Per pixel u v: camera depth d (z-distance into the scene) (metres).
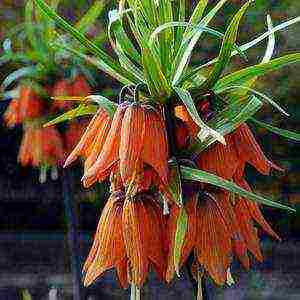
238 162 0.76
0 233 2.86
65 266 2.72
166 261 0.75
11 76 1.48
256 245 0.77
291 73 2.45
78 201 2.78
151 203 0.75
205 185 0.75
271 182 2.67
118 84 2.28
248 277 2.46
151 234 0.75
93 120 0.77
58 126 1.55
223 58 0.73
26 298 1.13
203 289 0.77
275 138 2.61
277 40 2.43
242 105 0.74
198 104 0.75
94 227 2.80
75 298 1.80
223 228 0.75
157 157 0.73
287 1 2.44
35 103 1.51
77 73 1.47
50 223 2.88
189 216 0.74
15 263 2.74
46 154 1.56
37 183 2.87
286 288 2.46
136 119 0.73
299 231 2.67
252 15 2.47
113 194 0.77
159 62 0.76
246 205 0.77
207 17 0.76
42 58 1.44
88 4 2.57
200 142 0.74
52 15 0.76
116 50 0.77
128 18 0.75
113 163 0.75
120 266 0.77
